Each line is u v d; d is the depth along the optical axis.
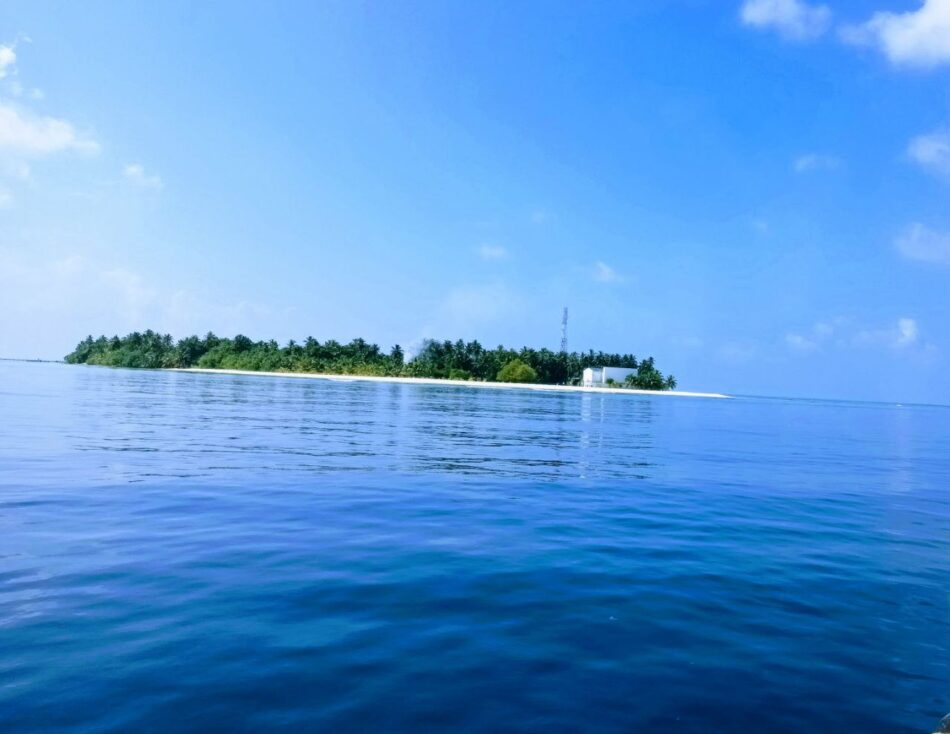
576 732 4.15
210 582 6.84
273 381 106.06
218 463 15.66
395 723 4.18
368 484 13.59
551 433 30.05
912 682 5.07
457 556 8.23
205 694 4.45
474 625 5.93
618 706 4.52
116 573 7.01
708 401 120.56
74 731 3.94
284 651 5.20
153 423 25.94
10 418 25.98
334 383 112.12
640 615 6.34
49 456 15.80
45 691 4.39
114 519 9.55
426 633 5.70
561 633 5.82
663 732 4.21
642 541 9.45
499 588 7.01
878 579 7.80
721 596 7.01
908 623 6.35
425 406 50.16
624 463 19.41
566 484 14.74
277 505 11.01
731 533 10.20
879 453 26.44
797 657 5.47
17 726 3.97
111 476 13.25
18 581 6.62
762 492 14.59
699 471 18.05
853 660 5.44
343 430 26.53
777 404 124.88
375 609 6.24
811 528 10.80
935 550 9.38
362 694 4.55
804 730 4.32
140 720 4.09
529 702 4.53
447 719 4.26
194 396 49.47
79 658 4.91
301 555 8.00
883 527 11.05
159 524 9.34
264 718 4.18
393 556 8.12
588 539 9.45
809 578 7.79
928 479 18.02
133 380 80.69
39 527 8.91
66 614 5.79
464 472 16.00
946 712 4.61
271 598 6.42
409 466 16.69
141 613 5.89
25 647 5.07
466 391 96.56
